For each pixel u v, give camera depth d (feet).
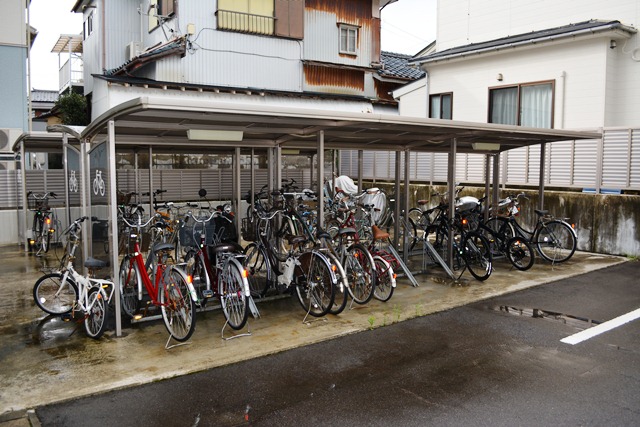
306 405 10.84
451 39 40.65
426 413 10.45
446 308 17.70
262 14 41.29
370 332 15.38
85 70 51.06
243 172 39.01
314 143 23.36
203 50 39.06
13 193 32.35
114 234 15.11
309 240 18.49
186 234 16.92
